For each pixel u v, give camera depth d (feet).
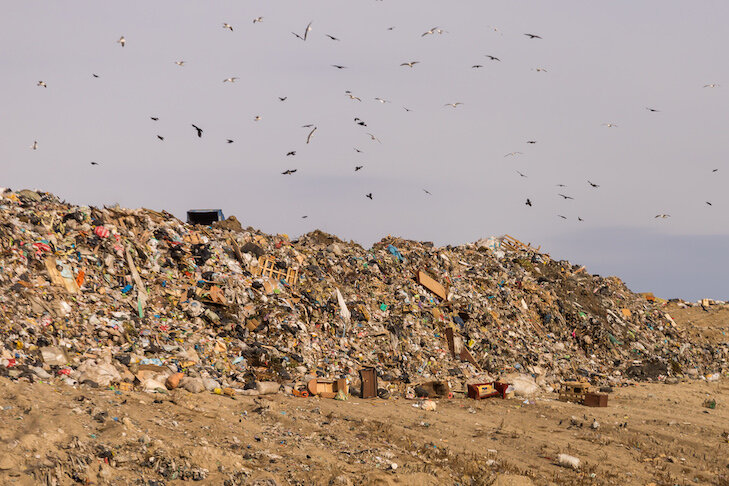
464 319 224.33
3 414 91.81
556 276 280.92
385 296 216.74
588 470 116.06
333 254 227.81
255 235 216.95
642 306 290.35
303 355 172.76
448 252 270.05
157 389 126.21
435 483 98.43
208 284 178.81
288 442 109.81
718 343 273.95
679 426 152.25
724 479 116.98
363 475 96.89
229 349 162.81
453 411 157.07
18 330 126.31
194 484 86.33
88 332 139.95
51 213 169.68
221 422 114.52
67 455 82.84
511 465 114.52
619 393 195.11
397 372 184.14
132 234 180.75
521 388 186.29
